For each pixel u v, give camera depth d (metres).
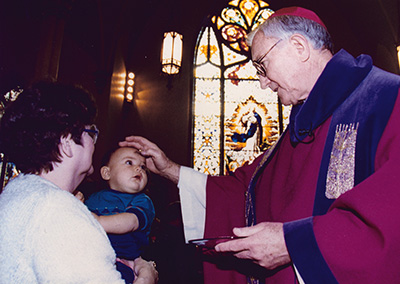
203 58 9.95
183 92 9.34
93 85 7.44
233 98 9.49
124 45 9.05
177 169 1.97
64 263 0.91
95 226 1.04
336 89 1.37
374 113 1.21
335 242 0.99
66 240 0.94
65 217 0.98
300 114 1.43
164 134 8.84
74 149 1.18
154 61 9.56
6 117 1.14
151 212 1.71
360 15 9.58
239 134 9.10
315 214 1.26
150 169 1.99
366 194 1.00
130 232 1.58
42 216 0.96
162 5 9.99
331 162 1.29
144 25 9.80
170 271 4.47
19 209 0.99
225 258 1.68
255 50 1.63
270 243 1.07
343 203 1.05
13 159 1.14
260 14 10.52
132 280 1.38
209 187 1.91
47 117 1.13
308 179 1.33
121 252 1.50
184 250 4.57
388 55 8.63
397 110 1.15
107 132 7.29
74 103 1.19
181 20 10.15
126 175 1.74
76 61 6.95
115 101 7.98
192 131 9.04
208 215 1.85
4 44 4.75
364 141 1.21
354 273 0.96
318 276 0.99
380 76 1.32
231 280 1.66
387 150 1.09
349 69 1.36
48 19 4.86
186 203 1.91
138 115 8.98
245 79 9.74
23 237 0.94
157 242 4.60
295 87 1.54
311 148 1.39
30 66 5.06
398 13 8.34
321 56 1.53
